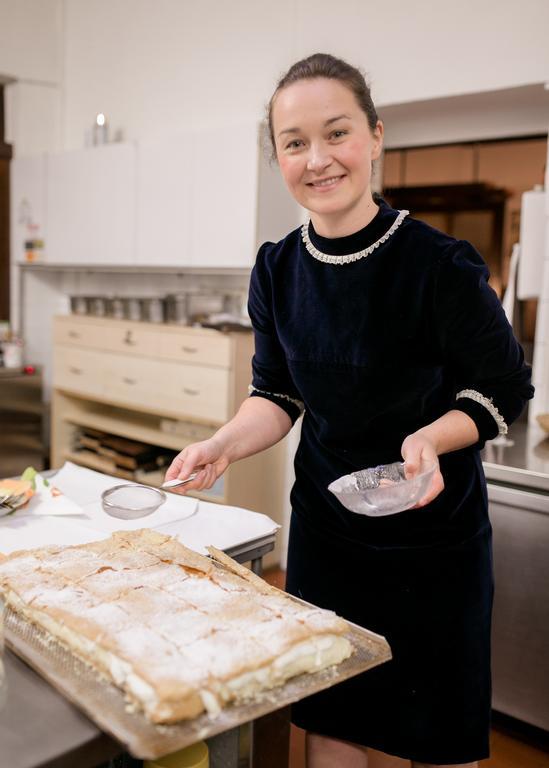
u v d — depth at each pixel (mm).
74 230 4242
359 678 1453
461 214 3252
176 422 3779
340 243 1325
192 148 3520
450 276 1255
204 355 3395
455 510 1391
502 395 1312
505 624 2213
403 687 1431
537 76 2668
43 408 4902
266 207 3332
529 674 2180
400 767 2096
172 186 3643
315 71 1189
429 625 1407
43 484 1629
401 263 1297
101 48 4492
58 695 891
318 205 1244
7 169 4766
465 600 1405
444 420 1270
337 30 3246
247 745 1023
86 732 819
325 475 1488
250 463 3412
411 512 1392
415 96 2994
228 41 3754
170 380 3580
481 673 1442
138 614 980
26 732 816
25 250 4590
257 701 876
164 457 4051
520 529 2152
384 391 1351
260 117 3652
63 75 4758
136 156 3820
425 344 1326
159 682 813
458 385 1401
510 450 2383
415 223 1323
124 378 3846
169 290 4289
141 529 1334
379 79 3096
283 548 3643
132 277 4520
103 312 4113
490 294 1282
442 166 3277
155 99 4180
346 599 1465
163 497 1506
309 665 948
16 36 4574
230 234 3385
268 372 1578
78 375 4172
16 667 951
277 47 3529
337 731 1486
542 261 2664
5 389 4328
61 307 4906
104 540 1291
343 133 1196
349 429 1419
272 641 921
